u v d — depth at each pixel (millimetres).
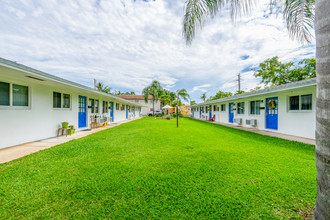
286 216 1621
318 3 1153
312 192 2039
